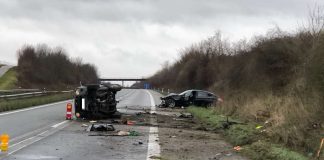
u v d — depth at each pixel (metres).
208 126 21.38
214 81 68.06
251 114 22.88
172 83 107.25
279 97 23.84
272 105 22.27
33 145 13.61
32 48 86.69
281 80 34.72
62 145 13.80
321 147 12.21
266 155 12.25
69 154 12.14
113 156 11.98
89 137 15.94
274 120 18.14
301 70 29.70
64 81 91.06
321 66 18.86
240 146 14.55
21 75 81.88
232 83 50.94
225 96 37.94
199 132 18.83
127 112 29.44
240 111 24.97
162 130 19.03
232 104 27.69
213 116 24.92
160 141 15.31
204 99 37.59
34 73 83.00
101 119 23.58
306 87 20.41
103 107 23.53
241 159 12.04
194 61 80.38
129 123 21.48
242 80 47.22
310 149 12.82
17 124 19.80
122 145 14.12
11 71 87.69
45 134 16.50
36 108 31.50
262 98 25.55
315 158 11.84
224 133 18.03
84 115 23.45
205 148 13.98
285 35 39.88
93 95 23.38
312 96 17.94
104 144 14.26
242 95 30.53
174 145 14.42
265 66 38.53
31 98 42.59
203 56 78.75
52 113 26.86
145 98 57.19
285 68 36.28
